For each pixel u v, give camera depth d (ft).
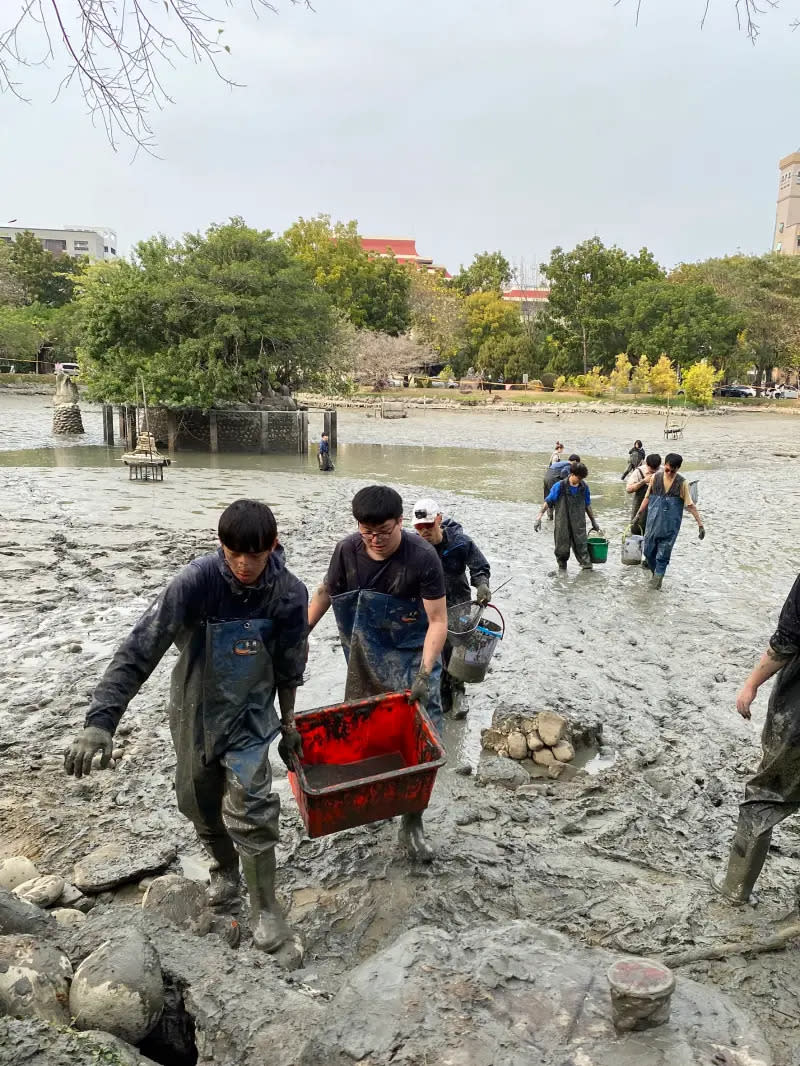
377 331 226.58
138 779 16.33
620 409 187.93
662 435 141.79
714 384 224.53
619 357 219.82
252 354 105.19
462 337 260.21
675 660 24.80
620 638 26.94
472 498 63.57
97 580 32.99
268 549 10.00
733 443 127.44
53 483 63.31
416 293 243.60
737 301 224.12
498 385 239.30
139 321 100.32
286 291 104.37
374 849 13.69
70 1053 7.17
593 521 36.73
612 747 18.48
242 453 101.96
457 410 195.21
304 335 105.70
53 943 9.02
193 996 8.29
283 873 13.07
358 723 13.30
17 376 206.18
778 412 198.80
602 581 35.24
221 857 11.88
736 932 11.39
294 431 103.04
